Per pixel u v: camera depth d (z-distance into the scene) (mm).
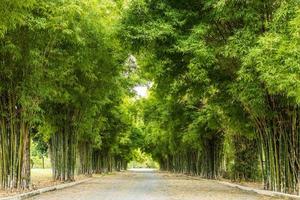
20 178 20719
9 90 20266
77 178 37469
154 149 87062
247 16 19531
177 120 42438
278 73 15969
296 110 19734
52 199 17172
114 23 24016
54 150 31312
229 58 22219
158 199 17125
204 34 21609
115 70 29781
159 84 27125
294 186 19953
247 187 25344
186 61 22625
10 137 20656
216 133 39594
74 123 31250
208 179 40375
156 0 22281
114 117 53438
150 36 21188
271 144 21641
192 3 22375
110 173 63719
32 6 16547
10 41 18500
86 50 24453
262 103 20312
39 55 20016
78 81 28391
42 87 20922
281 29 17234
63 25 19188
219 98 25969
